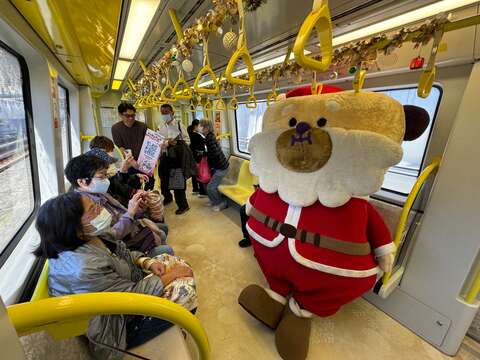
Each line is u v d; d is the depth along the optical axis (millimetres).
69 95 3654
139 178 2480
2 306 311
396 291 1466
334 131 912
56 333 480
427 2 958
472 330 1369
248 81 881
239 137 3959
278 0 995
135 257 1436
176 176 3158
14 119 1511
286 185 1048
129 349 969
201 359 793
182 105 5715
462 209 1130
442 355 1274
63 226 865
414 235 1369
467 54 1109
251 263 2135
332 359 1258
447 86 1296
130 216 1616
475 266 1138
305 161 982
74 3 1121
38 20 1313
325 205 956
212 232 2748
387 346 1332
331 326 1460
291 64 1697
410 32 974
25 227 1493
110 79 3953
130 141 2766
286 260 1062
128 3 1181
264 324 1393
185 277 1292
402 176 1688
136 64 2766
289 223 1055
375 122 880
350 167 890
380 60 1490
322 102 958
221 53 1877
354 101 898
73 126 3734
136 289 1052
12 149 1446
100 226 960
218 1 957
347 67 1669
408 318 1425
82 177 1405
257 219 1211
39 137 1773
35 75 1679
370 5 1014
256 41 1543
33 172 1760
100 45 1910
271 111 1150
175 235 2674
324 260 960
